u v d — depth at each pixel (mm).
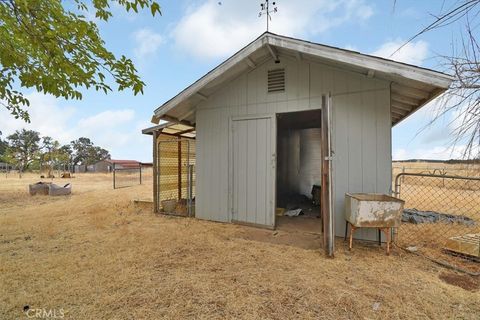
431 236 3945
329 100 3182
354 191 3861
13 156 27641
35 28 2289
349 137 3912
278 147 7781
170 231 4324
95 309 2041
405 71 3186
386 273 2674
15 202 7633
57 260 3018
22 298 2184
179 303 2129
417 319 1904
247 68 4719
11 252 3301
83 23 2422
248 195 4758
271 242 3766
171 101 4875
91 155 57656
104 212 5902
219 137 5086
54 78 2607
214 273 2689
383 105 3703
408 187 7574
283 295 2248
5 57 2443
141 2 2314
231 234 4180
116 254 3227
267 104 4605
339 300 2158
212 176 5156
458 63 1689
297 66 4363
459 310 2014
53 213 5801
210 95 5176
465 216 5195
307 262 2979
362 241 3766
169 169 6504
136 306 2086
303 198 7527
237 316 1964
